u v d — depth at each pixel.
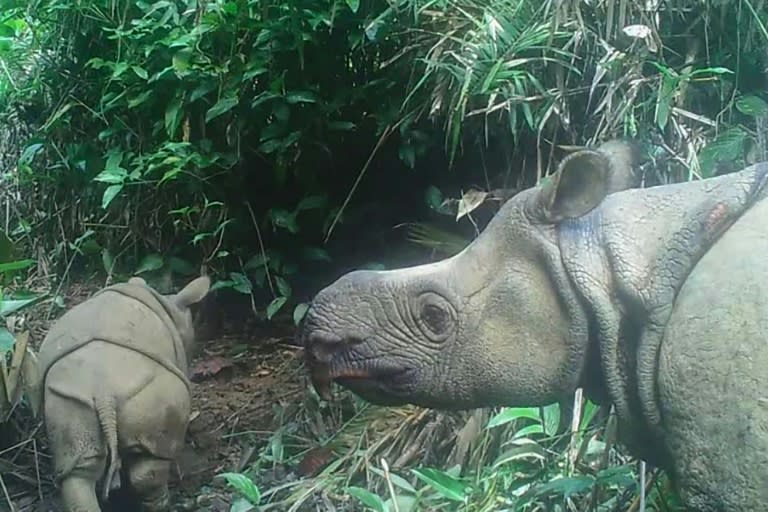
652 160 3.80
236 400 4.89
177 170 5.21
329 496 3.85
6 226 6.80
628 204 2.25
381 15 4.48
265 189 5.65
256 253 5.66
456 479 3.32
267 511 3.88
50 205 6.59
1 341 3.97
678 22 4.10
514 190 4.36
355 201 5.52
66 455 3.70
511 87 4.03
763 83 3.96
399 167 5.41
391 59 4.65
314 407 4.55
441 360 2.35
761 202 2.09
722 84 3.92
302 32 4.91
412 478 3.85
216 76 5.27
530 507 3.36
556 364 2.27
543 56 3.95
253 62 5.12
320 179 5.50
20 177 6.59
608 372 2.20
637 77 3.85
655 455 2.26
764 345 1.87
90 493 3.70
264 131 5.19
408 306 2.36
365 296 2.39
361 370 2.39
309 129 5.27
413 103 4.79
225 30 5.25
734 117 3.93
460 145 4.80
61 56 6.54
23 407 4.59
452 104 4.27
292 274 5.63
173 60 5.27
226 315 5.63
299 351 5.21
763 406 1.86
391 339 2.37
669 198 2.23
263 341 5.41
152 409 3.77
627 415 2.21
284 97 5.02
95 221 6.32
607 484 3.17
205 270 5.57
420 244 4.96
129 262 6.07
